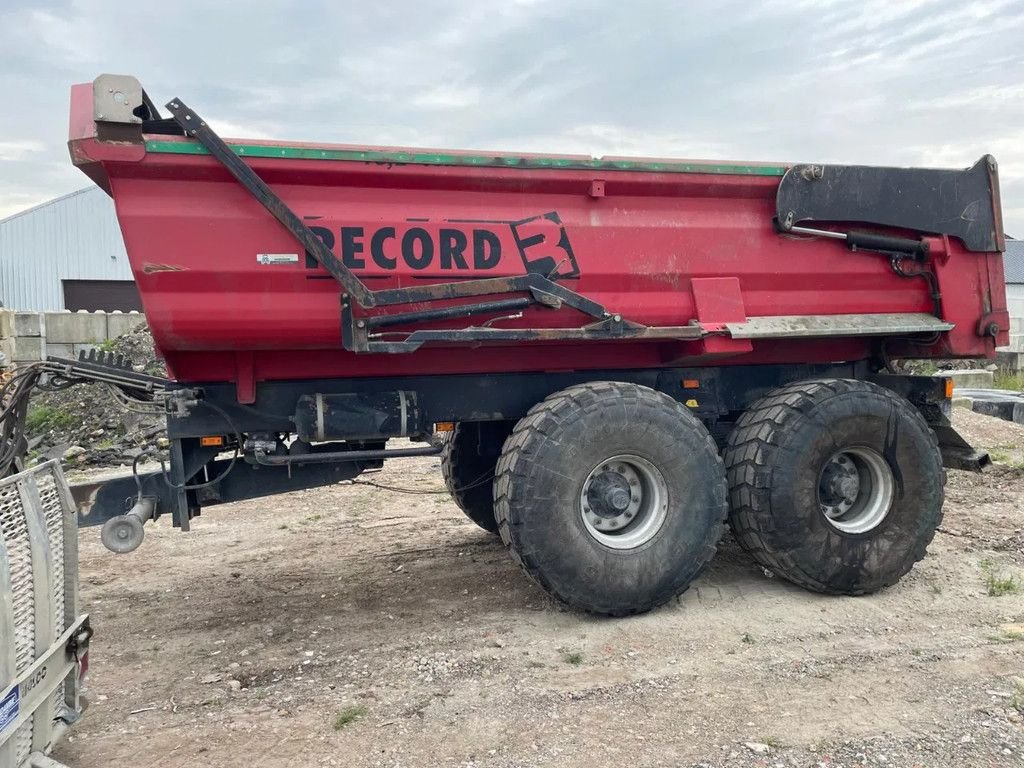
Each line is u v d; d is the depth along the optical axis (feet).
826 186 14.61
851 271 15.25
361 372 14.16
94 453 29.25
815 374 17.11
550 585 13.14
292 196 12.37
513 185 13.32
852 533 14.71
